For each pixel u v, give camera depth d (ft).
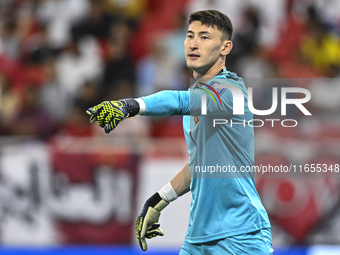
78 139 72.64
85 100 90.63
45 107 91.09
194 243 36.42
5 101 91.45
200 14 35.47
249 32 98.37
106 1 104.68
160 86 95.14
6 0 107.76
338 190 65.87
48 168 71.51
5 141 73.41
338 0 106.42
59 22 105.29
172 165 70.85
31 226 71.20
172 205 70.33
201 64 35.17
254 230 35.06
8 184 71.46
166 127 82.43
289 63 99.55
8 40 102.42
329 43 102.99
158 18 105.29
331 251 67.41
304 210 67.31
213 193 35.45
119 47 99.50
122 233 70.95
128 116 30.35
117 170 71.15
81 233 71.26
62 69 96.17
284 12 104.99
